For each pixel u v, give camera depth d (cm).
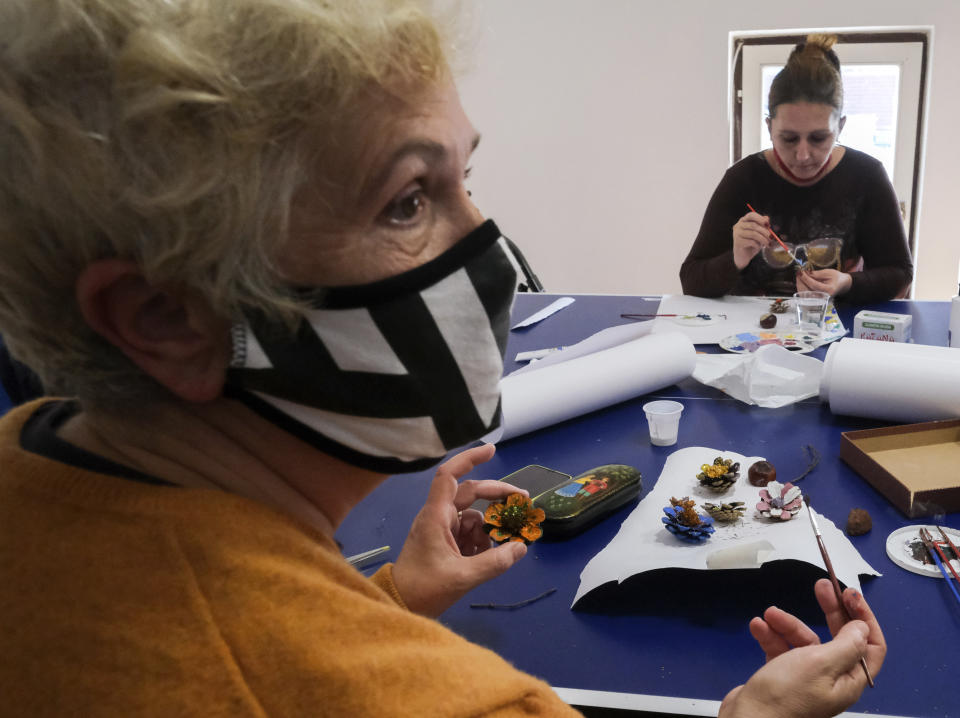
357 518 115
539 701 38
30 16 32
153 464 42
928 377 128
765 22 363
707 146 388
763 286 244
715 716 77
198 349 38
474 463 88
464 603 95
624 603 93
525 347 192
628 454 132
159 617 34
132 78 32
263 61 34
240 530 38
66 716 33
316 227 38
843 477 118
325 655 35
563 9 379
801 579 95
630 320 208
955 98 359
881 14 352
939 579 93
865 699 77
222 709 33
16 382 132
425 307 43
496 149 413
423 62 38
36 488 38
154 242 35
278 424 43
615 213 412
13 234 35
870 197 238
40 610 35
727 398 153
